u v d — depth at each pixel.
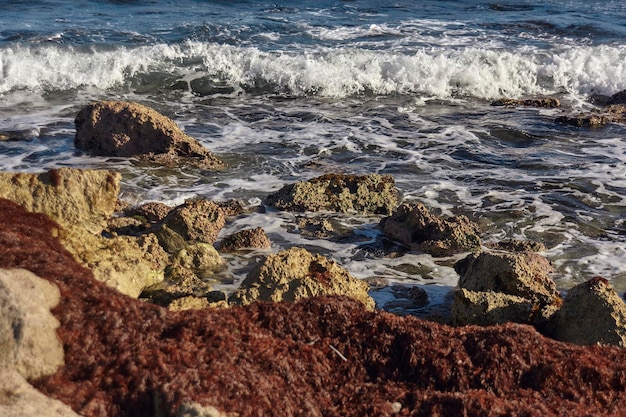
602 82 19.52
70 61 18.73
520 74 19.72
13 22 22.52
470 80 19.11
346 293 8.36
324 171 13.29
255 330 6.42
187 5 26.11
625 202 12.27
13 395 5.07
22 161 13.13
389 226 10.91
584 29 24.56
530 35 23.77
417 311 8.91
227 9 25.78
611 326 7.79
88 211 9.58
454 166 13.70
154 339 5.90
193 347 5.89
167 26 22.91
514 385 6.24
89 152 13.71
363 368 6.40
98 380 5.48
